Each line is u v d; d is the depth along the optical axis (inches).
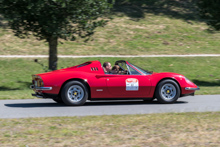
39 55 1397.6
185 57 1464.1
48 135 310.8
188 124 361.4
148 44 1654.8
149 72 584.7
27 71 1197.1
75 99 533.0
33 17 850.1
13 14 837.8
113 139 298.0
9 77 1114.1
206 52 1592.0
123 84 542.9
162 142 289.7
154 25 1948.8
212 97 671.1
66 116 415.2
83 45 1567.4
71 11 823.1
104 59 1360.7
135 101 612.1
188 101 605.9
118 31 1791.3
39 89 522.6
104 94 540.4
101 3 870.4
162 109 495.2
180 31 1899.6
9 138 299.3
